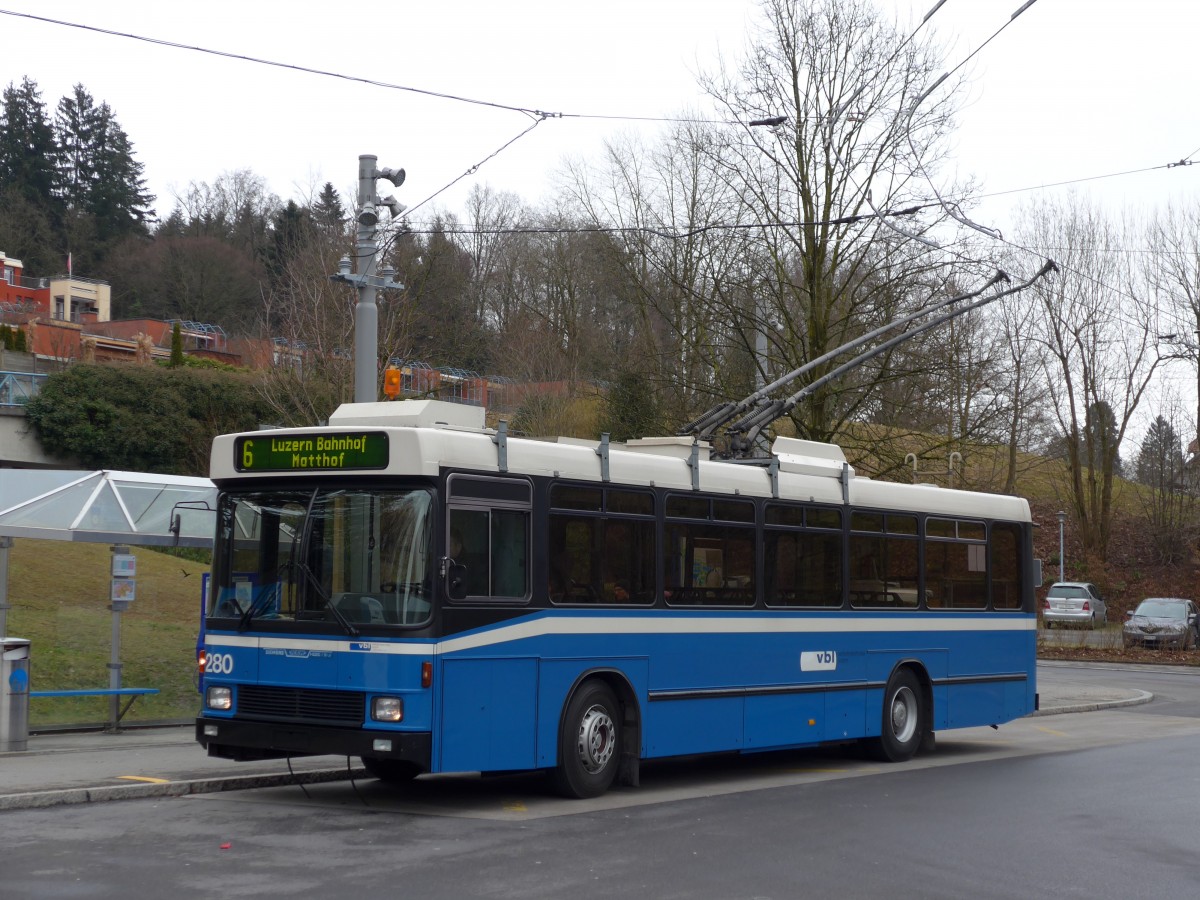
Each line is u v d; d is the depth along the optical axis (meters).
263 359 38.22
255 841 9.41
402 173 18.22
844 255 27.03
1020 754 17.02
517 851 9.27
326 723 10.73
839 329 27.41
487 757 10.98
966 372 27.64
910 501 16.53
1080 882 8.68
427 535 10.74
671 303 31.20
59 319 68.62
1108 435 56.03
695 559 13.39
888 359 25.95
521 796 12.14
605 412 39.69
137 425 38.59
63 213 91.94
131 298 83.81
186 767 12.80
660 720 12.75
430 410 11.81
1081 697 26.05
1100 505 56.78
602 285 52.19
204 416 39.84
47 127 93.31
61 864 8.46
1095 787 13.45
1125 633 42.62
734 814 11.30
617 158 44.28
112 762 13.07
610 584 12.37
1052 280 52.28
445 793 12.27
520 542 11.53
